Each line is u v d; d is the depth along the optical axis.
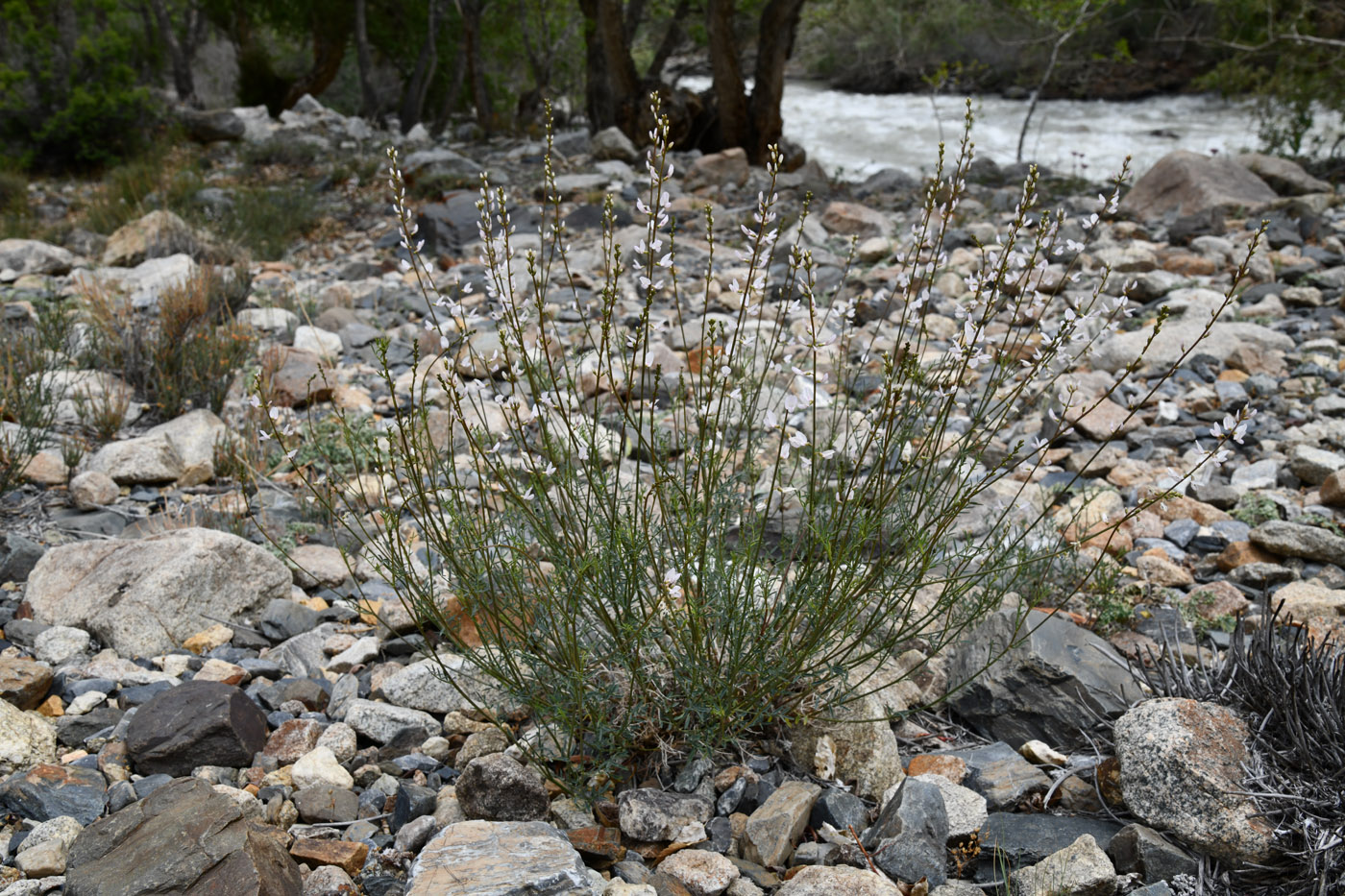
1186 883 2.47
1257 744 2.64
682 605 2.85
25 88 17.20
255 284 9.09
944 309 7.37
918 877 2.49
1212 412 5.68
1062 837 2.64
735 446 3.14
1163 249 9.16
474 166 13.52
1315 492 4.73
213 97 29.39
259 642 3.78
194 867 2.27
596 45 16.03
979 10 27.11
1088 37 27.84
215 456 5.22
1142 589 3.89
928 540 3.01
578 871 2.31
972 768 2.96
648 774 2.87
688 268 8.96
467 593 2.91
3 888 2.41
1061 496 4.47
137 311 7.75
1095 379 5.94
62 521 4.59
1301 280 7.97
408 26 21.70
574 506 3.10
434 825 2.69
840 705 2.94
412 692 3.27
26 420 5.37
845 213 10.46
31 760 2.95
